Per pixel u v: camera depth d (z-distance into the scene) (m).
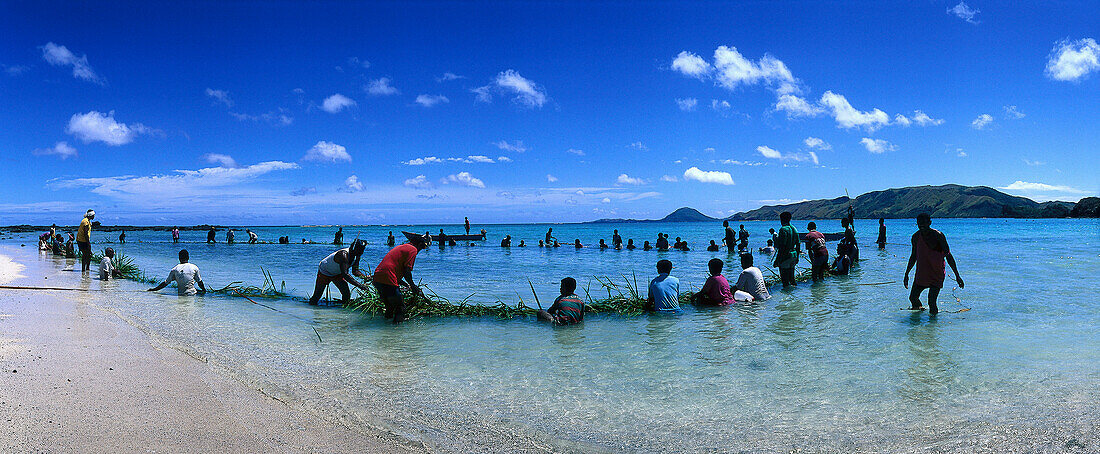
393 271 8.55
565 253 28.80
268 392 4.75
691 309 9.52
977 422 4.03
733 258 22.97
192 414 4.04
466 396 4.81
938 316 8.30
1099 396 4.53
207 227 149.25
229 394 4.59
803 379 5.25
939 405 4.43
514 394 4.88
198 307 9.80
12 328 7.05
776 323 8.08
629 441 3.82
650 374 5.50
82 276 15.34
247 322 8.37
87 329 7.17
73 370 5.09
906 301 9.83
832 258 19.25
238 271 18.41
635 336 7.37
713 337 7.21
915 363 5.72
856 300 10.10
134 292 11.68
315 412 4.27
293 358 6.12
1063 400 4.45
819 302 9.97
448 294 12.20
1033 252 22.33
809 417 4.24
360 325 8.27
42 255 25.61
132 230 112.81
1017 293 10.41
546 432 3.98
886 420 4.14
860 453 3.55
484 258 24.75
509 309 9.06
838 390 4.90
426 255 27.41
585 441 3.82
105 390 4.52
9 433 3.51
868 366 5.65
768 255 23.31
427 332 7.74
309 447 3.54
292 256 27.52
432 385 5.14
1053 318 7.96
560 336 7.43
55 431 3.58
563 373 5.56
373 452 3.51
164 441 3.50
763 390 4.94
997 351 6.13
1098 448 3.49
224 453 3.35
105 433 3.59
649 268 18.80
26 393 4.34
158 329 7.60
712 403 4.61
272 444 3.54
